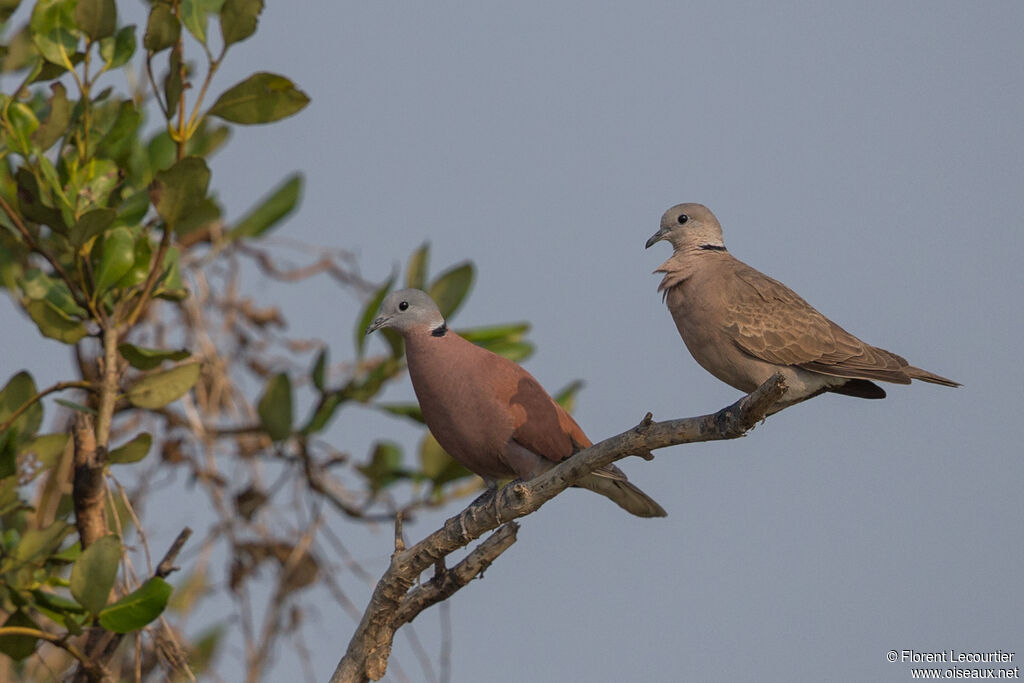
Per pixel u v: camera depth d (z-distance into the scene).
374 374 12.80
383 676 9.12
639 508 11.83
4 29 12.07
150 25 9.73
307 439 12.84
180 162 9.73
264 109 10.21
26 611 9.66
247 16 10.03
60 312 10.09
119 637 9.86
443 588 9.03
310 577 12.09
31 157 10.21
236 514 12.38
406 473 13.17
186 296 10.92
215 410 12.62
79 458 9.65
